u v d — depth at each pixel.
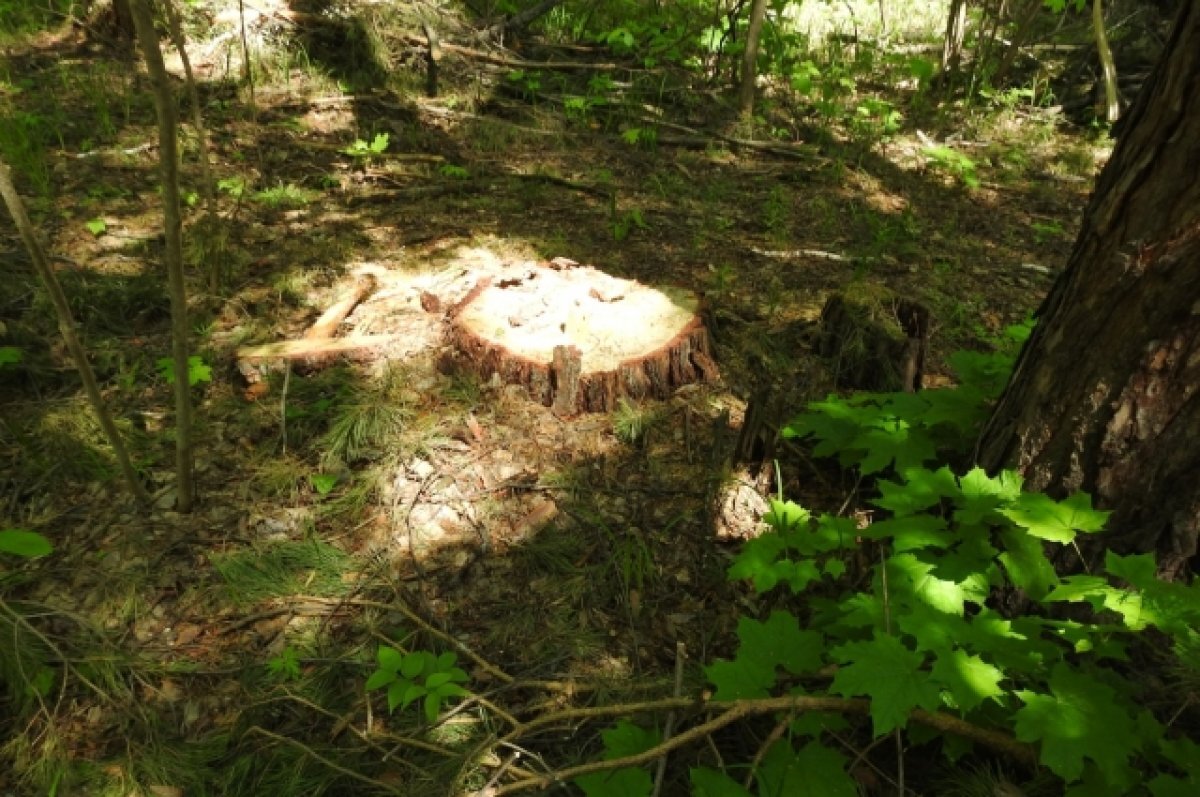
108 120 5.00
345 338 3.40
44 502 2.68
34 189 4.38
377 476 2.84
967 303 4.16
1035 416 2.18
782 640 2.01
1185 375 1.90
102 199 4.39
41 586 2.41
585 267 3.74
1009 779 1.87
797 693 1.96
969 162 5.58
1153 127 1.89
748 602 2.44
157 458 2.88
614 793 1.81
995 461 2.30
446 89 6.20
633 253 4.38
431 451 2.93
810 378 3.33
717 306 3.83
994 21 7.55
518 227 4.57
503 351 3.15
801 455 2.95
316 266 4.00
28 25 6.17
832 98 6.66
